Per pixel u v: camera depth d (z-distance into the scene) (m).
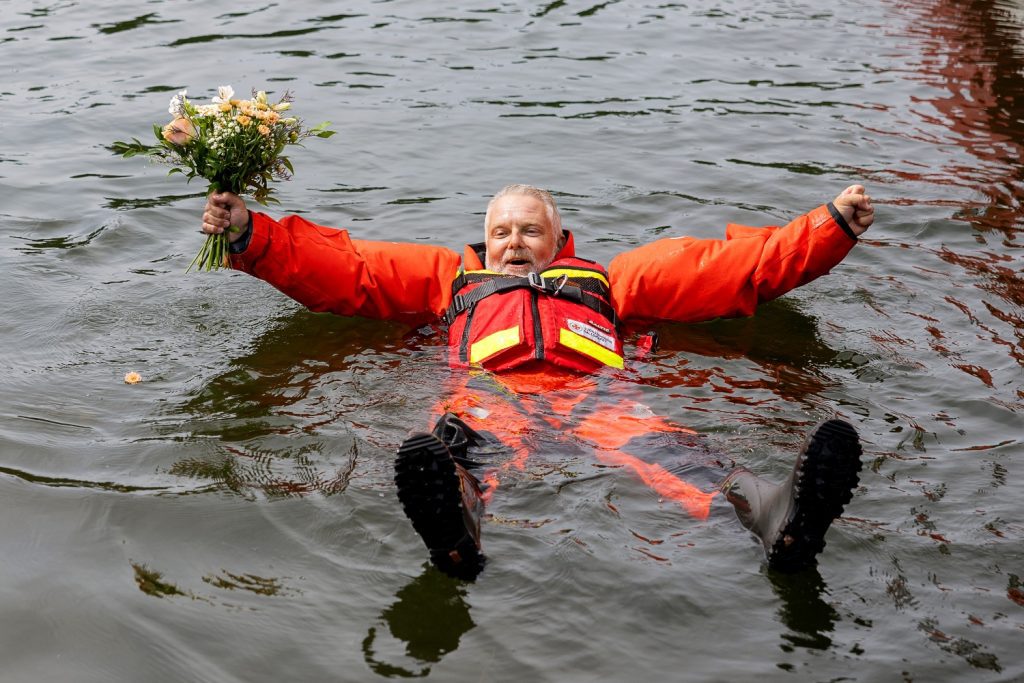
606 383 4.60
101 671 2.95
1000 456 4.02
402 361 4.88
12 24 11.00
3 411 4.33
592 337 4.75
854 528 3.52
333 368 4.80
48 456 4.01
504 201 5.03
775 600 3.18
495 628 3.08
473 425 4.17
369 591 3.25
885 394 4.57
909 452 4.05
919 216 6.78
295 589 3.26
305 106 8.72
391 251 5.17
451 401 4.43
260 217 4.87
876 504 3.67
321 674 2.92
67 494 3.76
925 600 3.18
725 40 10.98
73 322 5.22
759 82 9.68
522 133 8.26
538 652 2.99
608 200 7.03
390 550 3.43
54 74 9.45
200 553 3.44
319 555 3.42
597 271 5.06
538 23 11.33
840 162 7.81
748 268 5.09
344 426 4.25
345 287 5.04
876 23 11.83
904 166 7.75
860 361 4.90
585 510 3.60
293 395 4.54
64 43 10.35
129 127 8.20
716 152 7.97
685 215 6.82
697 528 3.50
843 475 3.17
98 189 7.11
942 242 6.40
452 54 10.23
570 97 9.12
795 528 3.23
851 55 10.59
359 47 10.33
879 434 4.19
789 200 7.09
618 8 12.05
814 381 4.70
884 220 6.72
